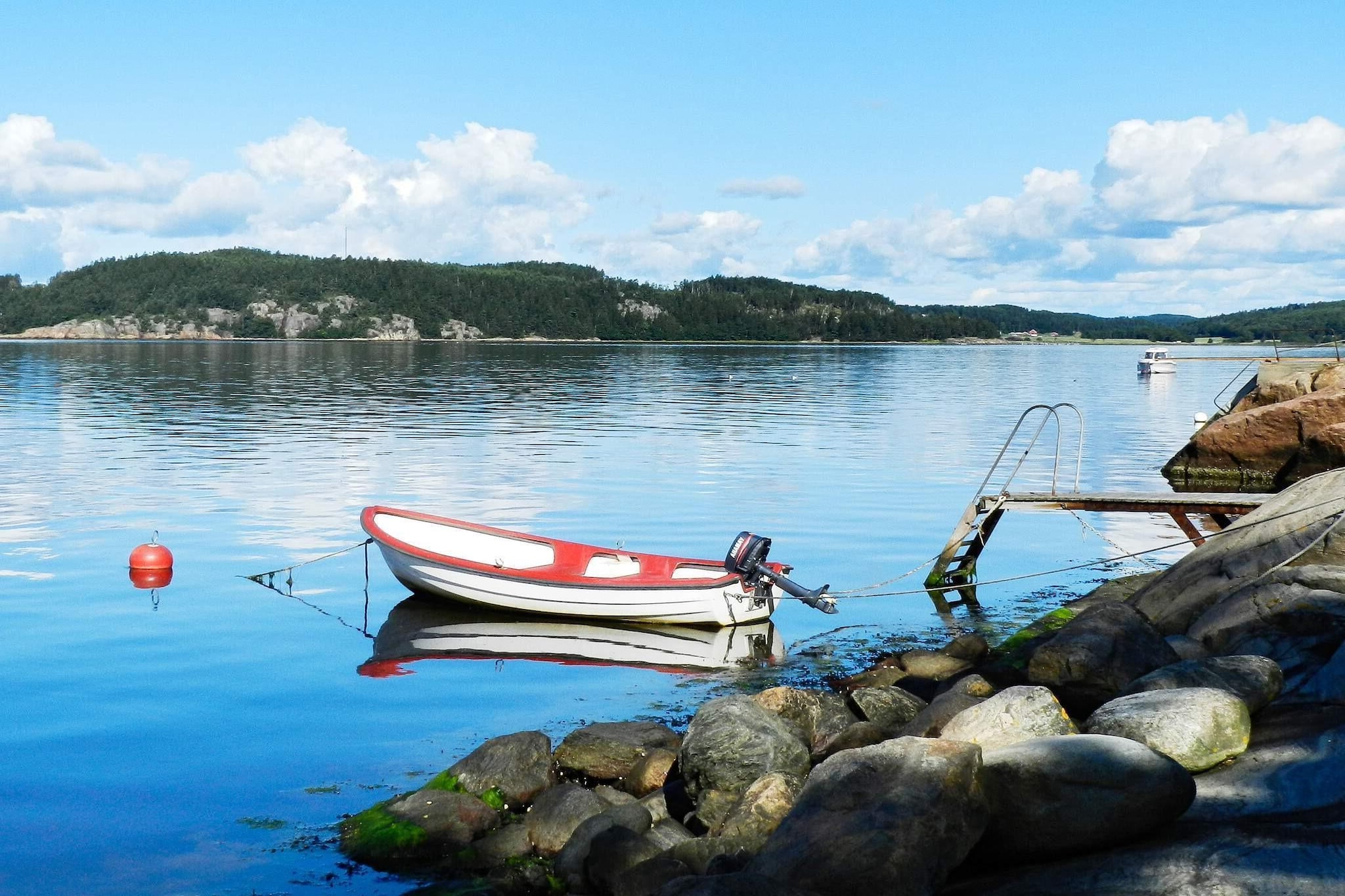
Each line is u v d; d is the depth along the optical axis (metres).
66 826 8.66
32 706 11.63
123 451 33.16
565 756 9.27
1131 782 6.52
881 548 20.30
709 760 8.17
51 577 17.36
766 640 14.80
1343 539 11.05
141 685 12.44
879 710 10.20
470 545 17.61
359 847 8.05
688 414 50.25
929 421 47.59
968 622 15.63
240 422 43.41
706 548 20.12
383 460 31.33
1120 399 67.19
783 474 29.39
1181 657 10.06
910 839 6.24
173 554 19.09
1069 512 24.14
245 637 14.49
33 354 129.38
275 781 9.62
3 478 27.45
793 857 6.35
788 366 119.00
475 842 8.07
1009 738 7.62
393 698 12.12
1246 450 28.95
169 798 9.23
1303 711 8.25
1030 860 6.54
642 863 7.09
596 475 28.73
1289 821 6.53
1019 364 140.50
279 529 21.30
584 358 136.00
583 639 14.75
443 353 149.50
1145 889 5.92
